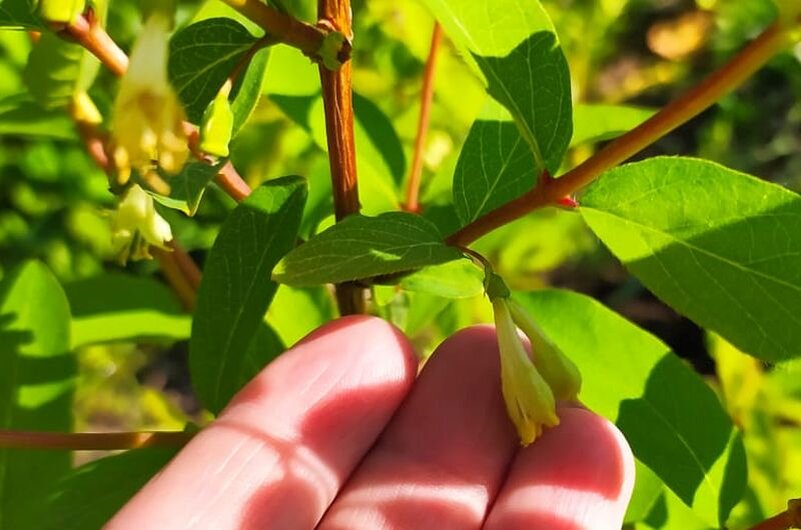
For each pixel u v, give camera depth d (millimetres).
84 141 115
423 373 115
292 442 108
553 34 89
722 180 84
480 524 107
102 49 89
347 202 98
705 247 86
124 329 146
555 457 106
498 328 90
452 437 111
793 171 347
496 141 105
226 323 105
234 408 109
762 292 86
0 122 129
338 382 110
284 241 101
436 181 134
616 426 116
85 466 115
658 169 87
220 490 104
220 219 215
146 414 303
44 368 126
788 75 311
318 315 138
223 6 107
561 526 102
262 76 97
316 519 108
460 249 91
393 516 107
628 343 119
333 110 94
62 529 111
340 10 89
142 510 102
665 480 115
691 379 117
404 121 175
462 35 89
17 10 93
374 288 118
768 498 147
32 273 129
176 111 79
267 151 179
